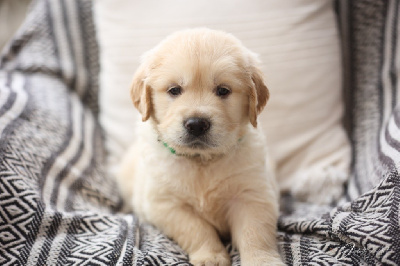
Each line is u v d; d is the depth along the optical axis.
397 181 1.33
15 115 1.76
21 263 1.30
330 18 2.13
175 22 2.09
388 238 1.22
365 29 2.10
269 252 1.46
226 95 1.50
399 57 1.91
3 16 2.86
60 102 2.10
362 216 1.37
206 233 1.56
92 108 2.36
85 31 2.36
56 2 2.37
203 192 1.60
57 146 1.83
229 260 1.51
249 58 1.58
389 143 1.57
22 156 1.60
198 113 1.43
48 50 2.29
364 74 2.10
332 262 1.28
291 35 2.07
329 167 2.02
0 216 1.38
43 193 1.57
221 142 1.47
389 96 1.92
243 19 2.07
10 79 2.08
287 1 2.08
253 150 1.61
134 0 2.15
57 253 1.35
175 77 1.47
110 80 2.21
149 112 1.57
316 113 2.09
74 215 1.52
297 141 2.09
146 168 1.67
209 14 2.07
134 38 2.12
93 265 1.29
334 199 1.89
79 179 1.80
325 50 2.09
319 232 1.44
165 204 1.64
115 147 2.21
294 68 2.07
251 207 1.59
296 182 2.01
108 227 1.53
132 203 1.92
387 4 2.03
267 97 1.58
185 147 1.49
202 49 1.47
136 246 1.45
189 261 1.47
